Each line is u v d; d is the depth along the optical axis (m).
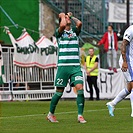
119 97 30.91
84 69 51.34
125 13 64.25
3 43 53.56
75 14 63.44
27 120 28.72
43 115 32.19
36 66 50.41
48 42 51.31
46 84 51.09
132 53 29.61
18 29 61.50
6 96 48.97
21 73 49.84
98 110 35.78
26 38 50.56
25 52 49.88
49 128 24.66
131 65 29.72
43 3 63.47
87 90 51.47
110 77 52.81
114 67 54.91
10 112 35.03
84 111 34.69
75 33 27.53
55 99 27.53
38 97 50.62
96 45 61.28
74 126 25.45
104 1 63.78
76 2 63.62
